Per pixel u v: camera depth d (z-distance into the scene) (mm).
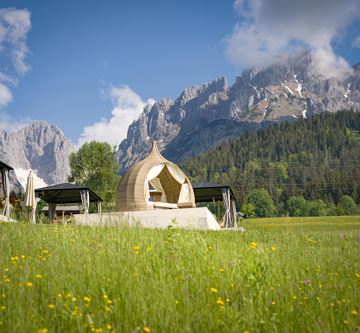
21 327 5719
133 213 25781
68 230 14914
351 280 8328
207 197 44750
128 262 9164
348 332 5824
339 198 155250
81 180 65812
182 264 9148
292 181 171625
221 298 7141
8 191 29938
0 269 8273
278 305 6766
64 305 6418
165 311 6398
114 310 6312
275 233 18797
